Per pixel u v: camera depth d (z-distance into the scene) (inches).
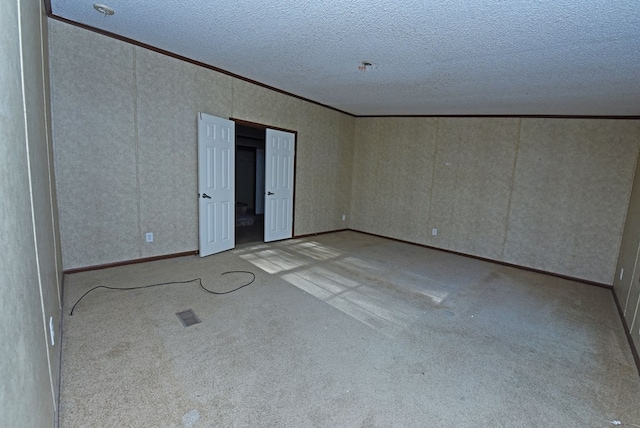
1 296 30.0
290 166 217.8
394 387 78.1
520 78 131.9
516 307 132.3
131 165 140.5
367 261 185.0
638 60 103.9
